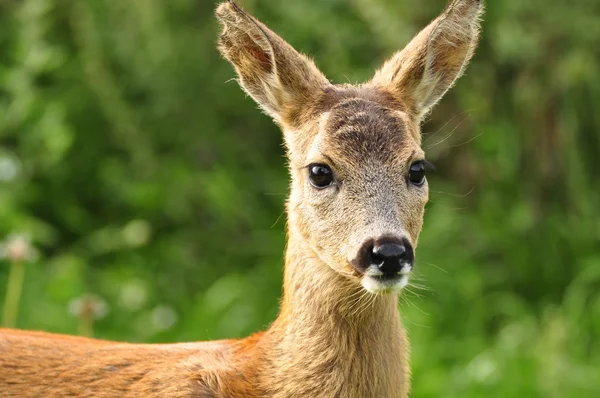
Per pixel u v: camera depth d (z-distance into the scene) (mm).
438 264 13797
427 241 13992
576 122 14320
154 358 7957
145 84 14797
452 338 13148
